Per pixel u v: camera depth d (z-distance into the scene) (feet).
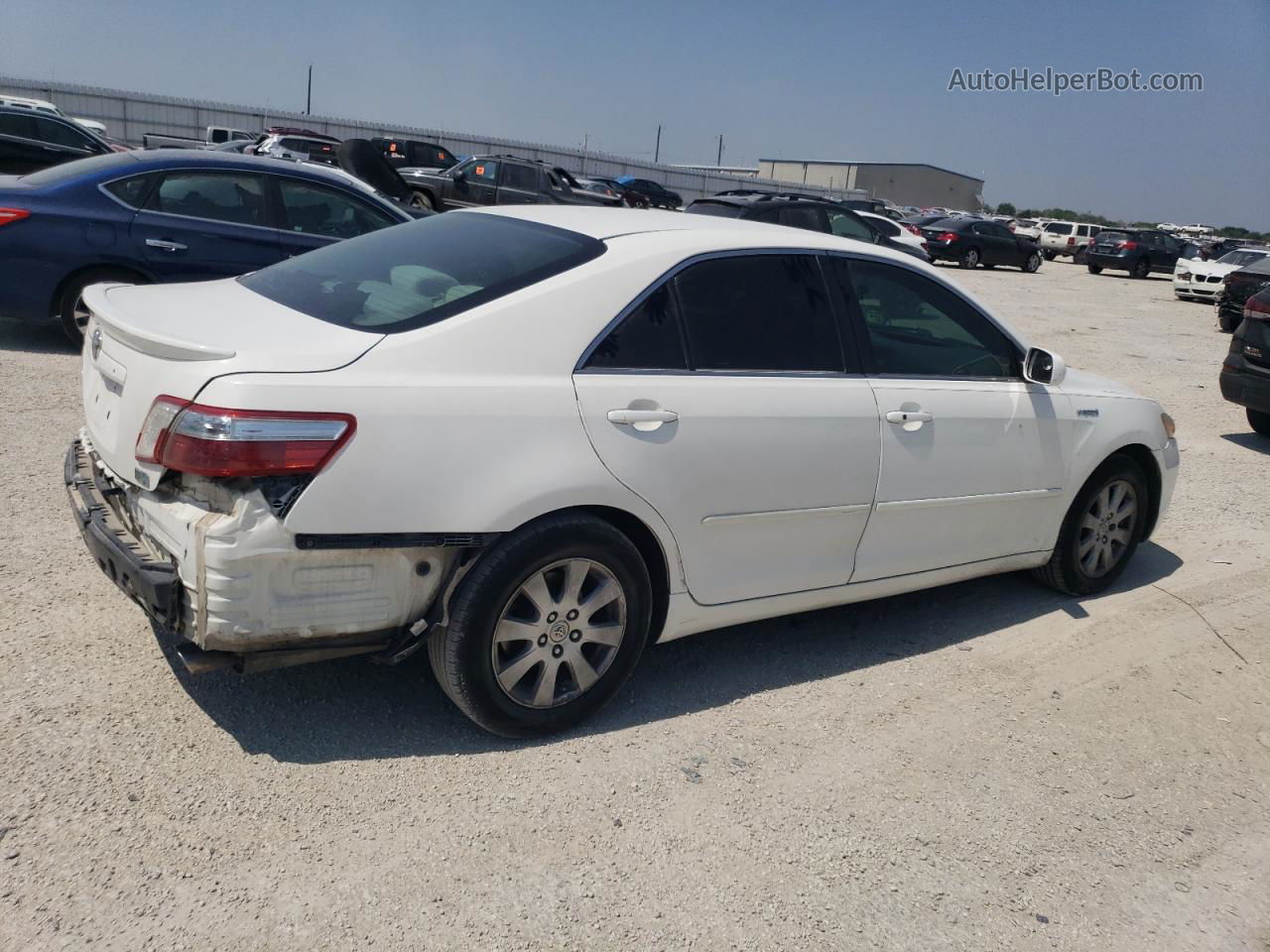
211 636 9.37
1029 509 15.47
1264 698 14.17
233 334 10.01
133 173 26.03
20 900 8.18
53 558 14.23
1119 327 56.03
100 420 11.10
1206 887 10.16
